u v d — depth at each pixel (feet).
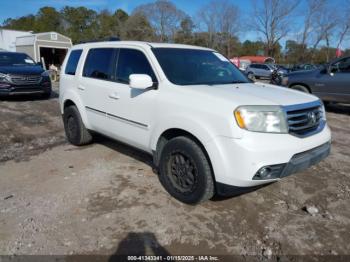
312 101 11.46
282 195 12.57
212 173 10.58
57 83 56.80
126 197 12.08
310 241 9.73
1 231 9.87
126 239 9.63
